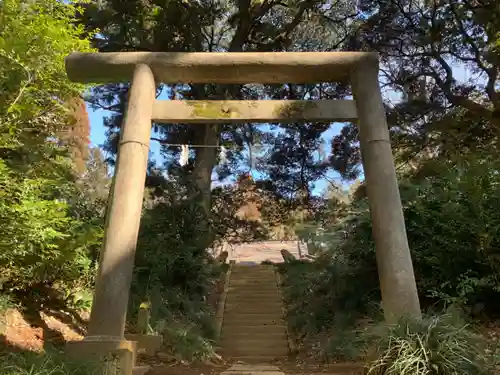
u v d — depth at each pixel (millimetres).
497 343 4102
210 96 12797
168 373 5723
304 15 13820
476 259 5891
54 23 5609
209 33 15078
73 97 6879
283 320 8906
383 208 4855
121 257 4570
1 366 3297
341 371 5574
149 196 11617
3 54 4934
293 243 20547
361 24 12609
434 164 8656
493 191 5949
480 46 10914
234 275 11859
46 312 6355
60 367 3480
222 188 14953
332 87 13883
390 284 4547
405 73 12180
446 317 3977
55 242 5773
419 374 3426
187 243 9570
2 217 4648
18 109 5219
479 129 11250
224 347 7922
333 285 7777
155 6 11367
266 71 5617
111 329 4320
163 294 8047
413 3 11875
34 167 6039
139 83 5395
